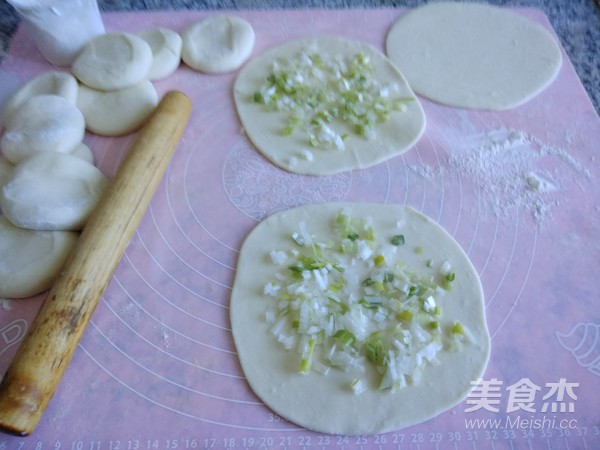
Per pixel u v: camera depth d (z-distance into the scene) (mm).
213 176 306
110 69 318
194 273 270
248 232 286
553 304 266
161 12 380
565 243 286
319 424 226
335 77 354
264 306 258
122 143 317
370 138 322
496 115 339
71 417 226
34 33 324
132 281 264
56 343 222
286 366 241
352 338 243
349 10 393
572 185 308
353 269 270
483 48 372
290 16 387
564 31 398
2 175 284
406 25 383
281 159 312
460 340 249
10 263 252
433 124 333
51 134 286
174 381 238
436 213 295
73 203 267
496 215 295
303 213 290
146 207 278
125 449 220
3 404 207
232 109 337
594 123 337
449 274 267
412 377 237
